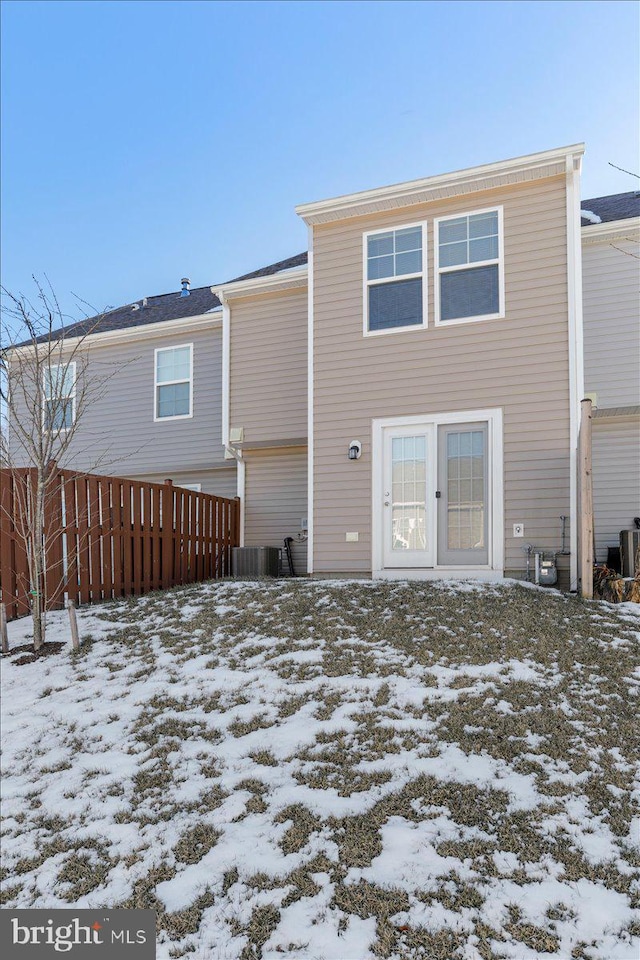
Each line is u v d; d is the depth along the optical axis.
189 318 12.45
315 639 5.80
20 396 10.25
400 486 8.66
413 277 8.79
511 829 3.01
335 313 9.19
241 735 4.21
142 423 12.91
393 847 2.96
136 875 2.99
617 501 9.12
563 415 7.87
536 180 8.21
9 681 5.51
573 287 7.93
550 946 2.35
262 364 10.87
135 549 8.44
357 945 2.43
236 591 7.64
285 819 3.26
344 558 8.80
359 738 4.00
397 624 5.97
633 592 6.59
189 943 2.54
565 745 3.73
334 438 9.02
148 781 3.78
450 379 8.46
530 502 7.92
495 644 5.33
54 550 7.36
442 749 3.78
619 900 2.54
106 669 5.61
